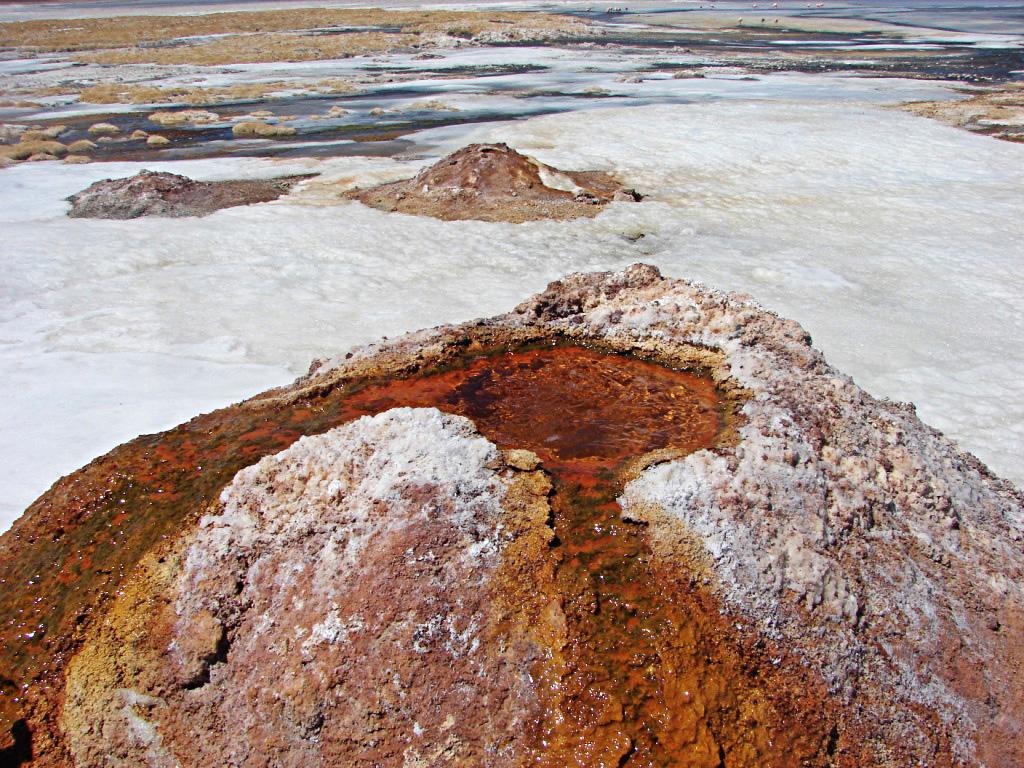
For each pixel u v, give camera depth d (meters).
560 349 6.79
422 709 4.02
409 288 13.66
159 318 12.30
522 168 19.66
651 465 4.97
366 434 5.22
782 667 4.15
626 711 3.97
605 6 108.19
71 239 15.77
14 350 11.23
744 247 15.90
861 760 4.03
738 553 4.43
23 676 4.75
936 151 24.22
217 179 21.58
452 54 56.16
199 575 4.75
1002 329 12.16
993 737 4.27
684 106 32.03
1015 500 6.05
